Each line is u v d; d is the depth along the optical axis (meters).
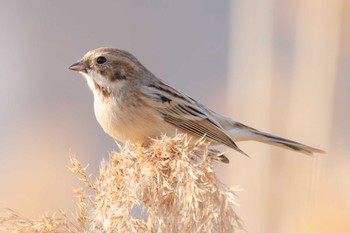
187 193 6.91
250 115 13.41
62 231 7.16
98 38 24.23
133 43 24.28
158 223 7.01
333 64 12.92
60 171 14.59
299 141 12.98
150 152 7.35
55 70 22.69
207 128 9.87
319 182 11.88
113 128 9.79
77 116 19.23
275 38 13.48
